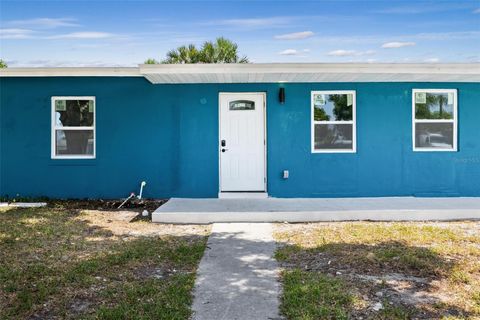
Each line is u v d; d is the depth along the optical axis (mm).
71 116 11109
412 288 5008
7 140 11086
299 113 10891
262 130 11070
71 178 11094
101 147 11047
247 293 4941
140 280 5344
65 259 6168
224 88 10914
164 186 11047
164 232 8000
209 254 6508
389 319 4195
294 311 4359
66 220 8820
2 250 6578
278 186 10938
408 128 10953
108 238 7445
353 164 10922
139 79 11016
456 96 11000
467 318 4215
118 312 4297
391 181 10961
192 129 10992
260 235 7676
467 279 5230
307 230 7992
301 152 10938
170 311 4375
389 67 9578
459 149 10984
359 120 10914
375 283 5160
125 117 11016
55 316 4297
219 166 11039
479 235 7512
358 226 8281
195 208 9281
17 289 4984
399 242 6988
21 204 10461
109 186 11086
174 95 10984
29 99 11047
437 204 9711
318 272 5590
